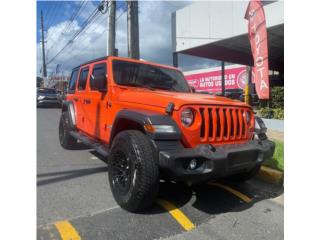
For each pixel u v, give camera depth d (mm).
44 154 6539
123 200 3541
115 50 13734
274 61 23562
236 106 3840
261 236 3125
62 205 3750
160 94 3920
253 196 4262
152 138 3293
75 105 6562
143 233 3117
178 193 4277
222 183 4785
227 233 3182
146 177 3262
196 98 3768
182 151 3230
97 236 3027
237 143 3766
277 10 10992
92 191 4270
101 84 4715
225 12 12953
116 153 3723
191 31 14453
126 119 3814
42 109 20969
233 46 16391
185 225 3328
